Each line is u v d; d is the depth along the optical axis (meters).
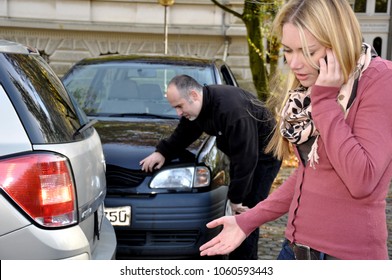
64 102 2.69
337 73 1.73
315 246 1.92
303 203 1.95
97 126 4.20
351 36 1.74
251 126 3.38
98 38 15.70
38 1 15.55
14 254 2.08
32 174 2.11
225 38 15.44
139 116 4.55
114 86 4.86
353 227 1.84
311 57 1.77
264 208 2.24
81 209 2.34
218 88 3.47
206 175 3.65
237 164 3.40
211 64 5.12
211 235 3.60
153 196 3.55
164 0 10.31
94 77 4.96
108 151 3.69
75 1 15.51
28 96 2.31
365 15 16.05
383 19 16.03
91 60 5.21
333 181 1.86
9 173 2.08
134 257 3.55
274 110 2.33
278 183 7.14
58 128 2.37
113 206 3.53
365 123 1.72
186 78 3.40
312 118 1.83
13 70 2.34
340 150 1.69
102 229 2.84
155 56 5.26
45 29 15.46
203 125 3.50
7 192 2.07
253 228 2.25
